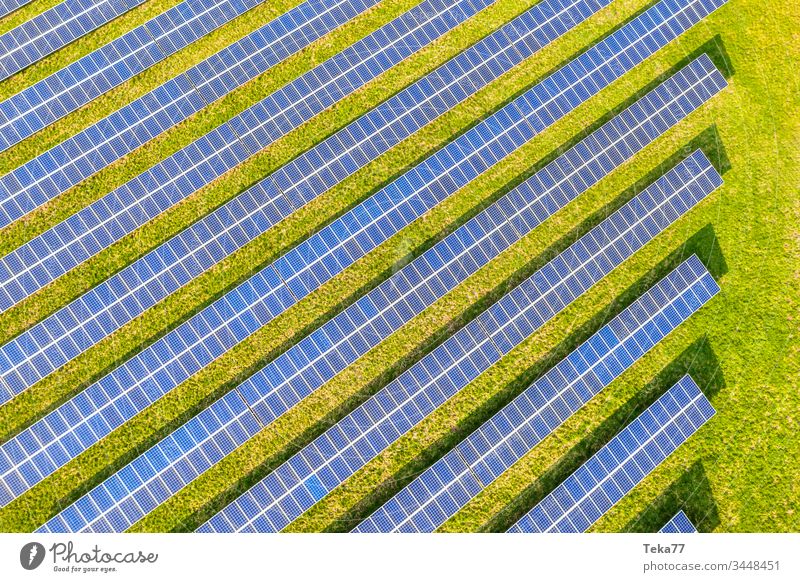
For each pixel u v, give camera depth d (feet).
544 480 71.15
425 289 71.41
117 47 72.64
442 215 74.59
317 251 71.10
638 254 75.66
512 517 70.38
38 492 65.92
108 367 68.69
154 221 71.41
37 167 69.46
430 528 67.72
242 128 72.74
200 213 72.18
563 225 75.51
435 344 72.33
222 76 73.67
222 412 67.05
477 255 72.64
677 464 72.43
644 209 74.74
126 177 72.02
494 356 71.00
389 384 69.15
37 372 66.13
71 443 65.16
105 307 67.62
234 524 65.98
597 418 72.54
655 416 71.36
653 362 73.87
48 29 72.64
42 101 70.95
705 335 74.79
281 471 66.69
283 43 75.00
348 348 69.56
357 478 69.41
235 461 68.49
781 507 72.64
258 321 69.46
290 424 69.46
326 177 72.64
